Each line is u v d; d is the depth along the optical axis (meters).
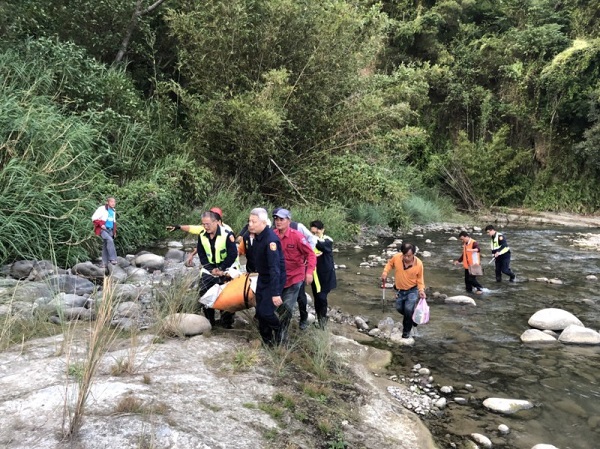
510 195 24.33
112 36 15.02
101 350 4.10
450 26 26.41
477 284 9.31
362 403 4.45
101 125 11.92
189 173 12.55
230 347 5.04
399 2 26.34
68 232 9.28
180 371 4.30
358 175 14.38
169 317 5.42
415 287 6.63
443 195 23.64
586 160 23.64
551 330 7.09
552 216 22.34
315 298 6.35
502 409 4.71
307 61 14.39
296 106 14.52
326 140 15.41
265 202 15.33
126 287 6.93
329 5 14.41
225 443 3.25
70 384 3.82
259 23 14.34
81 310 5.96
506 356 6.16
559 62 23.31
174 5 16.08
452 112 25.66
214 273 5.71
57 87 11.72
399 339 6.64
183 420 3.42
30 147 9.09
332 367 5.12
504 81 25.52
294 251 5.42
